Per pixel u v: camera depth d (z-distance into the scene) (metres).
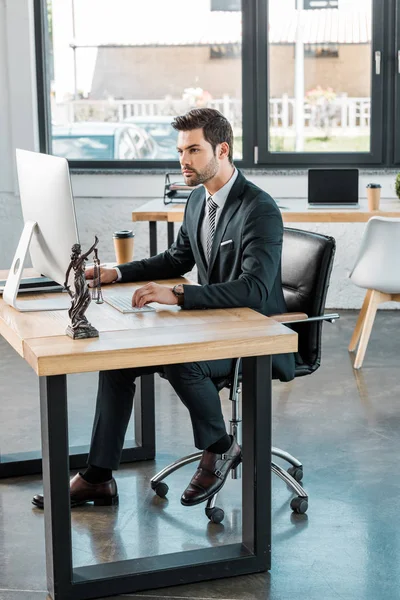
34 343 2.51
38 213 2.94
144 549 2.93
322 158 6.36
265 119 6.36
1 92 6.37
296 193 6.32
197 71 6.39
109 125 6.51
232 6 6.29
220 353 2.53
